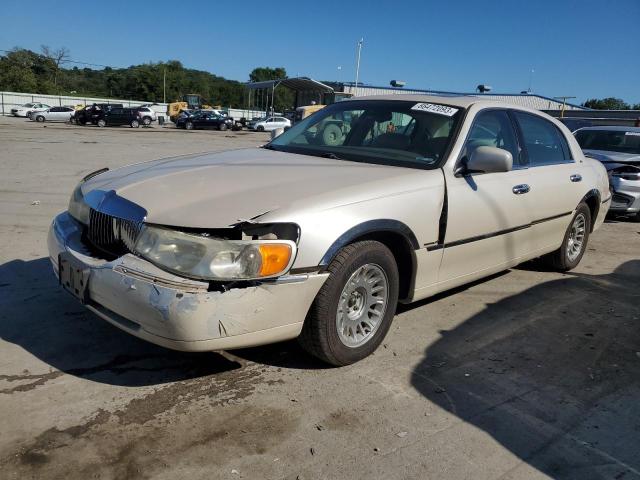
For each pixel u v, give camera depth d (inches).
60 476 93.4
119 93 4077.3
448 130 157.1
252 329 111.0
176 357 134.9
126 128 1499.8
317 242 115.6
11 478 92.3
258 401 118.3
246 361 135.0
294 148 170.7
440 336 155.9
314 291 117.9
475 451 105.7
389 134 162.4
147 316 107.5
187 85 4074.8
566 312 179.9
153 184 127.6
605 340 159.9
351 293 128.2
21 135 918.4
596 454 107.0
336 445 105.1
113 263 113.7
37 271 189.2
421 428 112.0
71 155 598.5
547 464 103.2
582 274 222.4
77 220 137.2
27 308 157.8
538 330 164.4
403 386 127.5
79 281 120.0
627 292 203.3
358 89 1766.7
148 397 117.6
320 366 134.3
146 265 110.4
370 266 129.6
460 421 115.1
